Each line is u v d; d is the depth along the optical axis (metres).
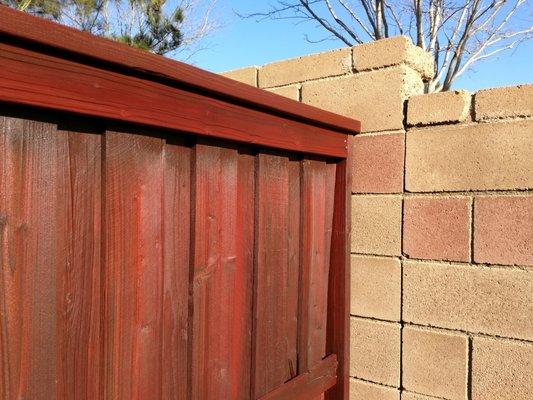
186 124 1.22
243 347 1.53
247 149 1.53
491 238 1.79
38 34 0.88
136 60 1.06
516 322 1.73
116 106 1.05
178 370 1.29
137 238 1.16
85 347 1.06
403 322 1.98
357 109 2.12
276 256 1.67
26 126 0.94
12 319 0.92
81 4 6.67
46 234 0.98
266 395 1.60
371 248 2.06
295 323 1.80
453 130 1.88
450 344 1.87
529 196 1.72
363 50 2.11
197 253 1.32
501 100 1.78
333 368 1.99
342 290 2.01
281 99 1.53
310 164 1.85
